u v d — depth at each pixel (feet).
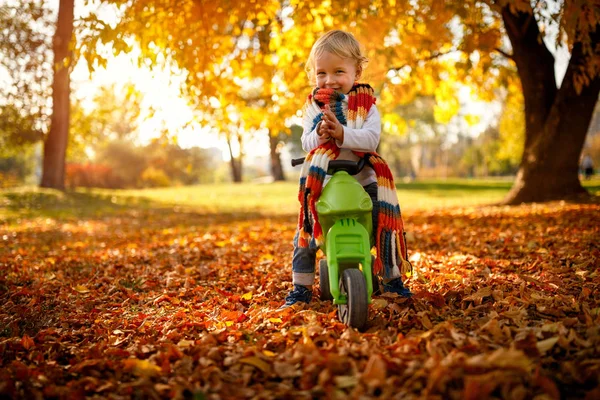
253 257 19.86
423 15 25.31
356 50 10.64
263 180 168.14
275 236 25.98
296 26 24.32
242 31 24.91
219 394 7.06
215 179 252.62
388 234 10.23
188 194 79.82
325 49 10.50
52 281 16.84
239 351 8.46
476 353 7.72
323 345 8.50
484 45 27.04
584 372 6.95
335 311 10.38
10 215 45.80
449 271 14.61
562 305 10.22
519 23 34.17
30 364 8.96
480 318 9.70
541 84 35.40
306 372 7.35
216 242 25.16
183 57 21.08
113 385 7.68
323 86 10.64
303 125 10.79
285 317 10.27
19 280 17.17
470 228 24.86
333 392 6.67
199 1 19.93
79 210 51.96
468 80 36.09
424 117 149.07
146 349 9.07
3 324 11.95
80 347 9.86
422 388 6.75
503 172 229.45
